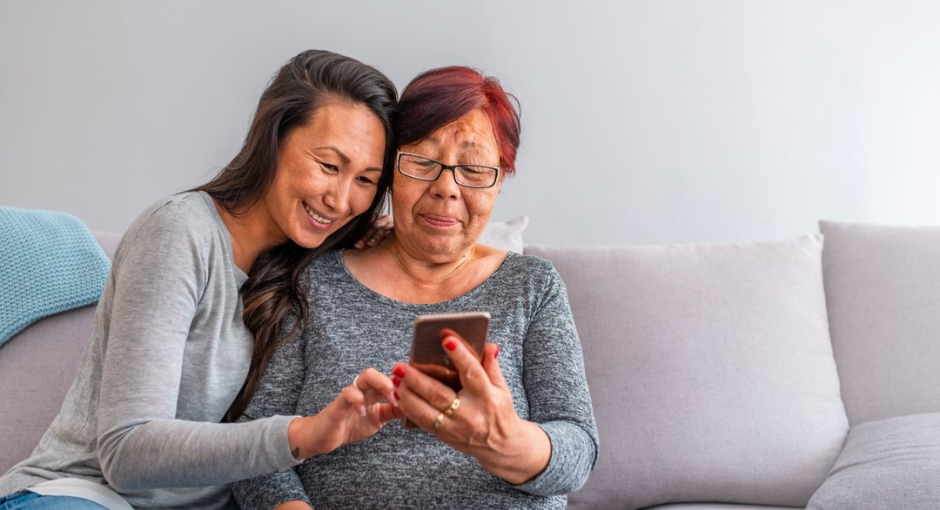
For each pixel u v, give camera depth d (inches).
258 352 56.7
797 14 106.2
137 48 109.3
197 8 109.0
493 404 43.9
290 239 58.7
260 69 108.6
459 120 57.6
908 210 104.7
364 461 54.2
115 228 109.2
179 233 51.8
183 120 108.7
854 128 105.4
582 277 77.3
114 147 109.2
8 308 67.1
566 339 58.6
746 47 106.2
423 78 58.6
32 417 66.1
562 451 50.6
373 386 44.1
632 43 107.0
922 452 61.9
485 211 58.5
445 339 42.1
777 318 75.7
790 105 105.9
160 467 45.4
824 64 105.7
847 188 105.2
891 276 77.6
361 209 56.4
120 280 50.6
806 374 73.9
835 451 71.3
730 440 71.0
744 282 77.2
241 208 55.9
